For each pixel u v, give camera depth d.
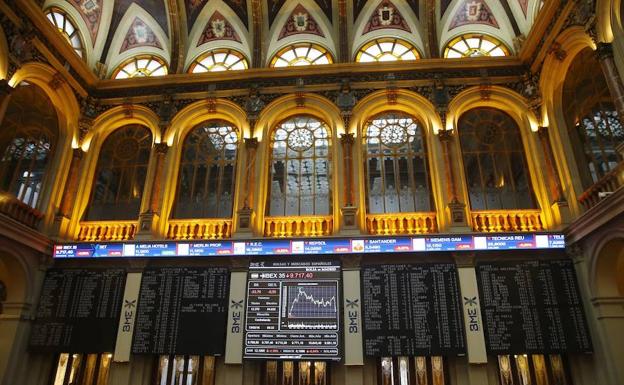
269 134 13.40
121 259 11.91
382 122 13.42
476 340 10.29
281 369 11.01
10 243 10.83
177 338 10.98
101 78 14.41
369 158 12.97
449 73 13.44
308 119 13.65
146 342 11.02
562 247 10.84
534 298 10.58
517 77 13.16
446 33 14.67
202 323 11.08
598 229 9.84
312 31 15.12
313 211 12.46
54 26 12.16
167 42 15.25
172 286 11.49
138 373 10.98
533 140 12.36
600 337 9.79
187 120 13.66
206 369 11.13
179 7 14.80
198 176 13.20
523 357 10.65
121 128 14.12
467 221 11.54
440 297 10.80
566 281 10.63
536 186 12.07
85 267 11.93
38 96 12.50
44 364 11.41
